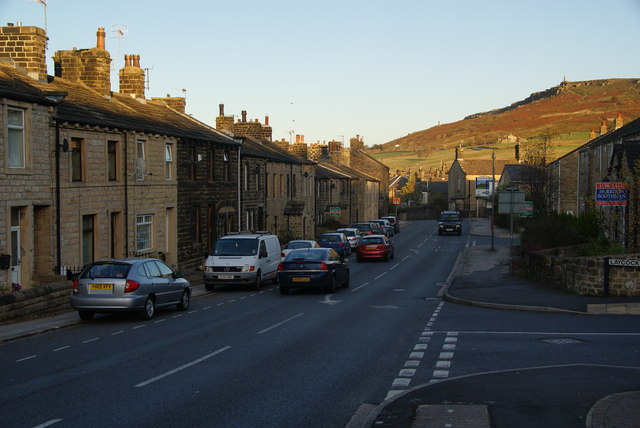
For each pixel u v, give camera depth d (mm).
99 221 24000
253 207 42438
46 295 18125
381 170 97312
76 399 9031
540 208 48812
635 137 33812
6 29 23578
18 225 19797
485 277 28297
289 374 10680
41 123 20406
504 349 12750
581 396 8734
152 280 17438
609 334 14312
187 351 12680
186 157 31734
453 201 121500
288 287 24047
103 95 28828
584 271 20609
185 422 7949
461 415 7918
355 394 9391
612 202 24375
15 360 11812
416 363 11531
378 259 41344
